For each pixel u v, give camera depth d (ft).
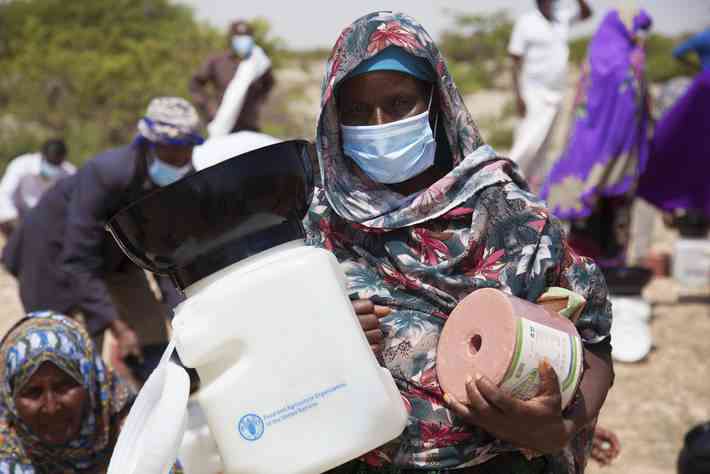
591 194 24.59
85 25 72.59
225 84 29.37
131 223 7.00
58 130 65.26
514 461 7.97
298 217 7.25
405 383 7.75
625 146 24.71
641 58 24.79
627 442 19.42
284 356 6.79
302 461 6.78
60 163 35.81
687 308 27.73
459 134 8.13
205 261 6.98
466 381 7.27
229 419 6.79
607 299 8.04
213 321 6.78
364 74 7.95
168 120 15.94
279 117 66.74
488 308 7.31
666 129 26.86
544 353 7.16
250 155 6.87
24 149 60.64
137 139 16.44
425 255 7.88
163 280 17.66
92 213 16.70
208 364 6.87
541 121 30.66
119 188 16.55
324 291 6.87
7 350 11.50
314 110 72.38
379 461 7.75
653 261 31.50
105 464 11.91
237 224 6.92
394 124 7.95
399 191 8.43
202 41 71.00
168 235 6.93
